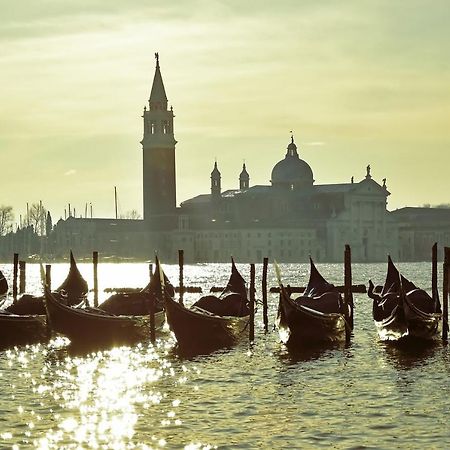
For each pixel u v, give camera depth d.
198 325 64.25
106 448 36.88
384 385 49.19
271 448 36.84
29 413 42.66
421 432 38.97
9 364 57.41
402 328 63.72
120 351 62.69
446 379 50.72
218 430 39.47
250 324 66.50
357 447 36.88
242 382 50.72
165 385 49.94
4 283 87.94
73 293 80.06
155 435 38.69
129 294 71.12
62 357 60.00
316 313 63.72
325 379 51.38
